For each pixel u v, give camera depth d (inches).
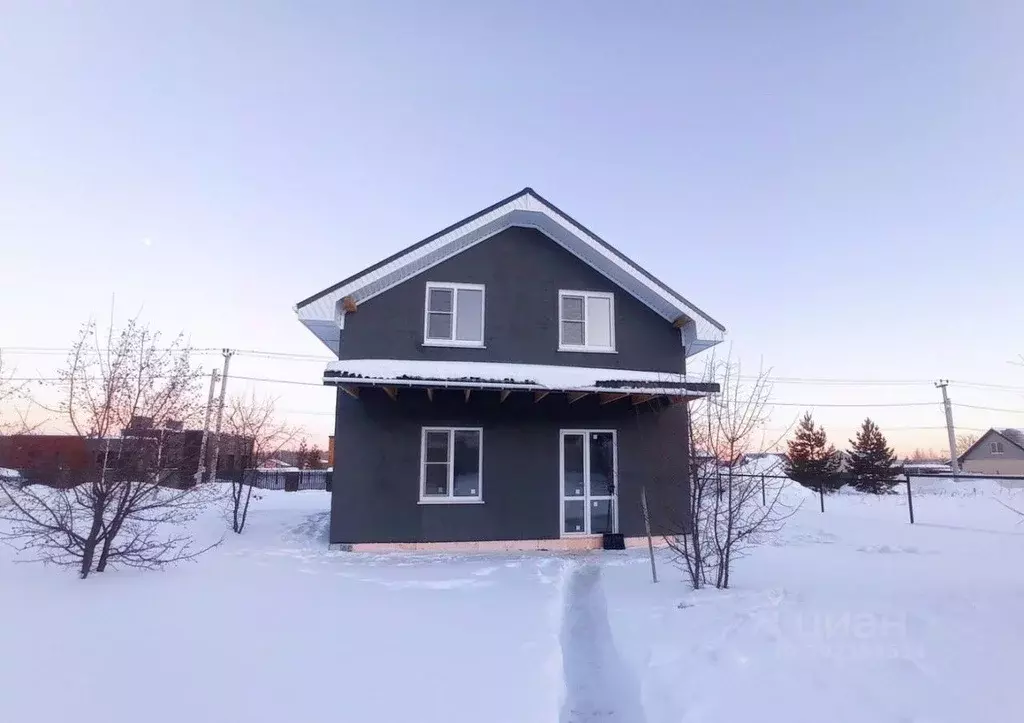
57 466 298.5
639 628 246.7
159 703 147.3
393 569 372.5
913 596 272.2
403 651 198.2
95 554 317.7
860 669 184.5
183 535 451.8
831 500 911.7
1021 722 145.0
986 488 1134.4
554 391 457.1
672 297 510.9
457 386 438.0
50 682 156.4
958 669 179.3
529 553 458.6
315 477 1263.5
